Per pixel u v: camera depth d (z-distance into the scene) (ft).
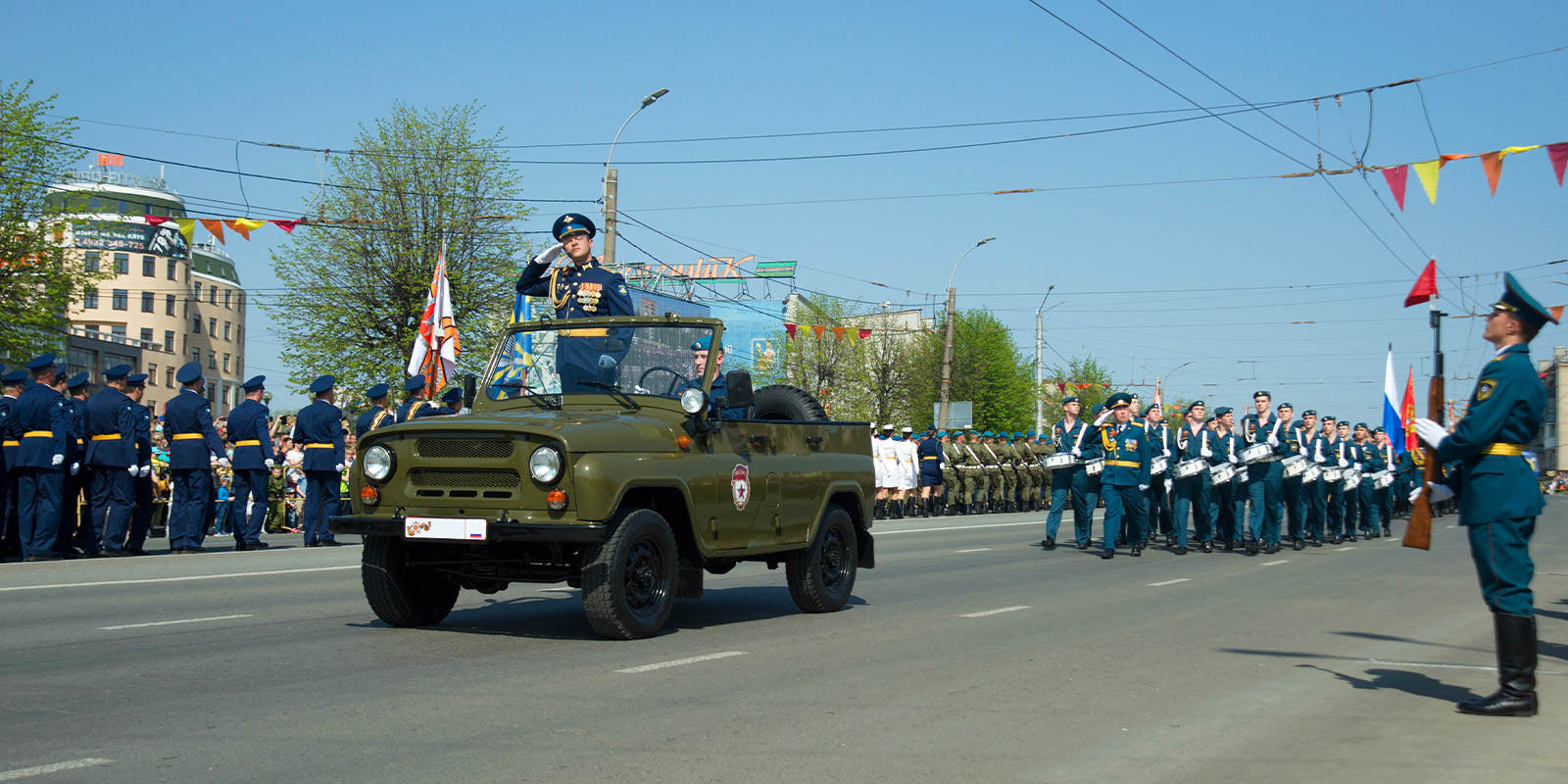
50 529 43.39
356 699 18.67
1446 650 25.48
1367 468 72.69
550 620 28.14
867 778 14.51
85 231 102.63
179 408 48.37
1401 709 19.22
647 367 27.55
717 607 31.99
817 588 30.09
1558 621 31.71
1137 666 22.82
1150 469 53.57
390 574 25.73
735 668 21.77
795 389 31.50
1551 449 302.86
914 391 165.27
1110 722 17.89
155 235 249.14
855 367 157.38
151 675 20.57
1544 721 18.35
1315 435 64.13
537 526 23.07
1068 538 65.82
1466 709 18.89
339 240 96.78
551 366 28.14
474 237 98.73
